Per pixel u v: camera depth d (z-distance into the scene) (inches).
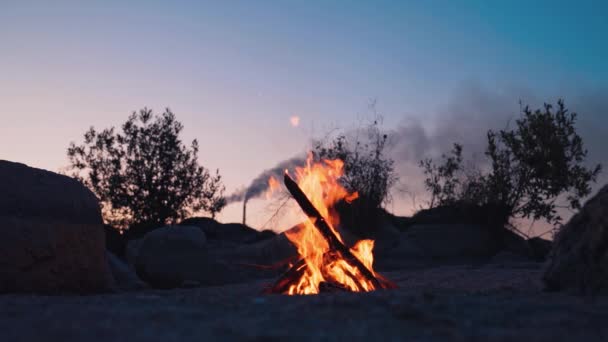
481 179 687.1
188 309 145.1
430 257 604.1
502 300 161.0
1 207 259.8
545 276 199.8
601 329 128.2
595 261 187.8
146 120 780.6
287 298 167.3
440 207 693.3
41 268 262.7
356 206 627.5
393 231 655.8
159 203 761.6
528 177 665.6
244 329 121.6
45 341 112.7
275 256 519.2
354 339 115.3
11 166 279.7
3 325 126.2
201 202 786.2
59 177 294.2
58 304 156.3
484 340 116.6
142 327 122.8
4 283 249.6
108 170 762.2
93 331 119.1
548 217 661.3
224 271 436.5
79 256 280.8
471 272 346.9
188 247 436.8
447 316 136.9
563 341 117.4
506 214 661.3
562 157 658.2
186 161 787.4
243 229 721.0
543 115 671.1
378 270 532.4
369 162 655.8
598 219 193.5
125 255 577.3
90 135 762.8
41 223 268.1
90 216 294.8
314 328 123.9
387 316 136.6
